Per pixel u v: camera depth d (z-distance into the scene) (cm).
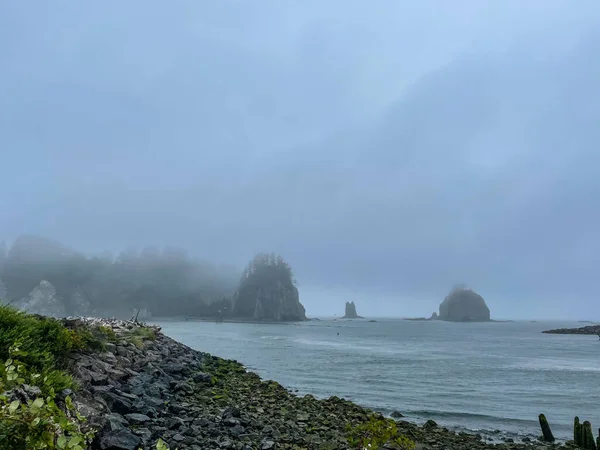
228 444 1251
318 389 3422
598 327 18712
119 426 1109
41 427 428
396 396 3309
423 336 14462
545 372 5262
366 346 8838
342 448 1378
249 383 2688
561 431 2473
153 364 2269
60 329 1540
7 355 1123
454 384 4069
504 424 2588
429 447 1758
